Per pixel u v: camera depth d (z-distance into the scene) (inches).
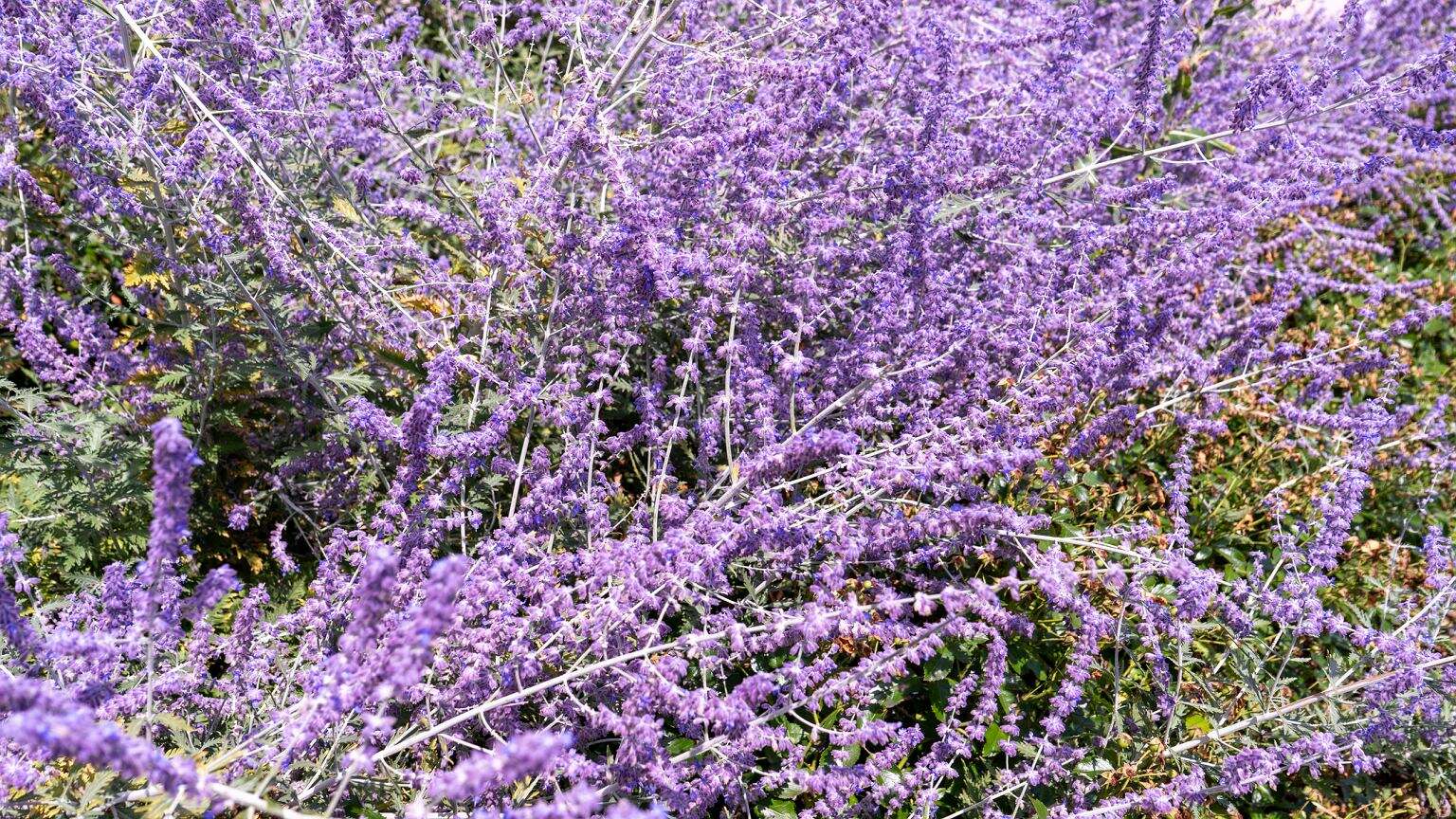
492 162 172.1
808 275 147.8
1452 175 275.4
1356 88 172.4
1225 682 148.3
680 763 110.4
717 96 163.3
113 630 105.1
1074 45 179.0
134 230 148.3
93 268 183.2
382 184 185.9
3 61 127.7
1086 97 202.1
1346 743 135.5
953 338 147.6
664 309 164.1
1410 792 153.9
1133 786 137.6
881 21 152.6
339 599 117.0
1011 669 141.1
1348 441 184.2
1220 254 181.9
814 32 162.9
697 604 118.1
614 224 141.9
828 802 113.9
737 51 170.7
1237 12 256.1
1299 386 196.1
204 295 141.3
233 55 151.6
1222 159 189.8
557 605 113.0
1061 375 142.6
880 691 128.6
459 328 156.6
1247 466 185.2
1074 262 161.6
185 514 83.4
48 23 138.4
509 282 156.4
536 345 147.0
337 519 143.8
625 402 157.2
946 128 167.2
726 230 150.2
